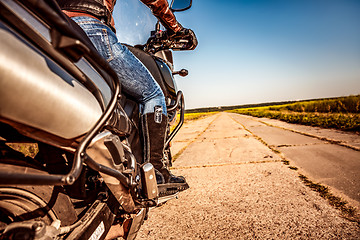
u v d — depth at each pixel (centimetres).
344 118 744
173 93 175
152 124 139
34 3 39
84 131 64
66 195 81
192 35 182
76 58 50
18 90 42
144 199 119
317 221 160
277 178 257
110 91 84
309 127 728
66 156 86
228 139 604
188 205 204
